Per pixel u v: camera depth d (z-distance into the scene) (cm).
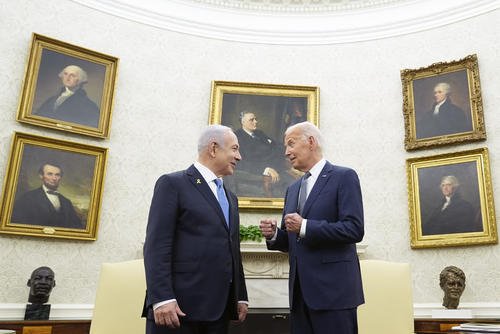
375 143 636
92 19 611
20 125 533
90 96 581
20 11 559
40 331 416
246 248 545
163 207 255
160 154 610
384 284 388
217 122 636
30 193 518
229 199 288
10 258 498
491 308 518
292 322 263
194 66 658
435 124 604
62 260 527
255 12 698
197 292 245
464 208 558
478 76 590
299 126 291
